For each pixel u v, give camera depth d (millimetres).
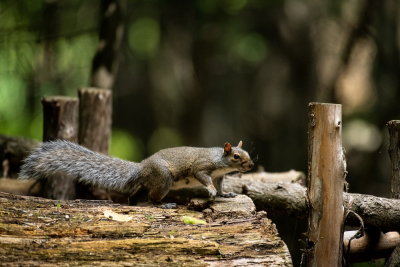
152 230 6484
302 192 9188
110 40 12445
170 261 5809
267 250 6164
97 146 10938
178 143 24781
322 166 6953
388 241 8508
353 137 20547
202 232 6492
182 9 23188
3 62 15750
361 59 20562
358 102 20828
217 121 25109
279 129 23109
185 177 8180
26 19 16250
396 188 8609
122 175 8062
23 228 6242
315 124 6961
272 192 9219
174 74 24312
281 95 23656
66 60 18500
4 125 16844
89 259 5727
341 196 7020
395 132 8578
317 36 22047
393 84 18797
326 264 7027
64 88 18531
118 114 26484
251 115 24641
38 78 16781
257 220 6891
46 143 8180
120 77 26141
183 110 24375
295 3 22047
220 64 24688
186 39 23781
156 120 25672
